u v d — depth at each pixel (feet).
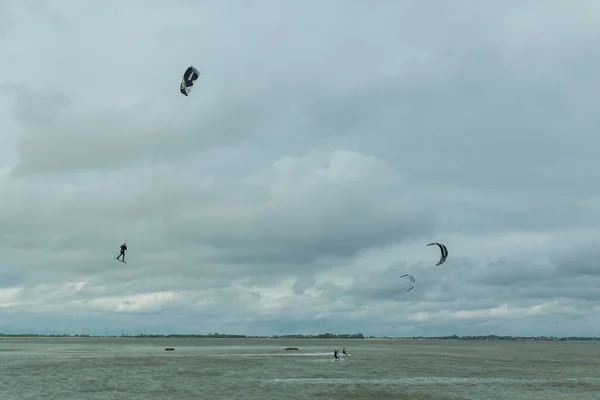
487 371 265.34
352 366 286.66
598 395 176.24
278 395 164.45
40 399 151.02
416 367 286.05
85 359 337.52
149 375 220.64
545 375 246.88
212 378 210.38
